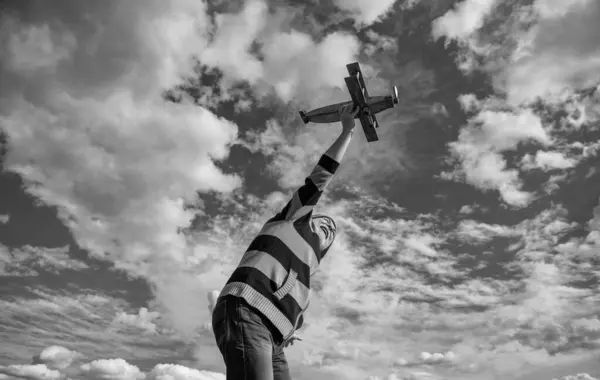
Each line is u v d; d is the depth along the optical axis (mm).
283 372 2902
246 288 2656
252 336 2559
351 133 3309
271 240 2877
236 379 2500
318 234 3219
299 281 2844
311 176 3053
